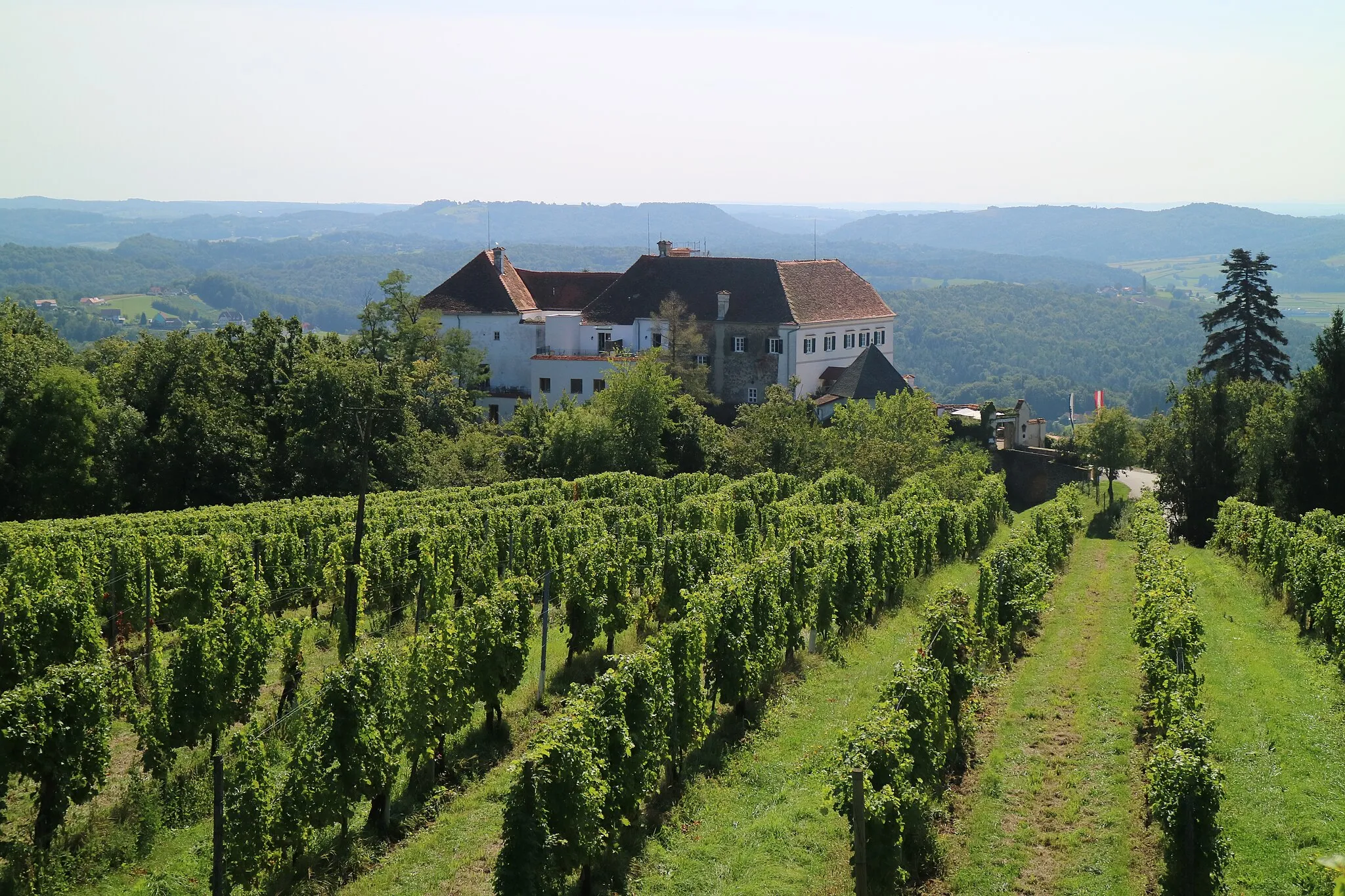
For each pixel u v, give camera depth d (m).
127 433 63.28
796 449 70.19
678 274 104.50
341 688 20.89
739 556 40.12
